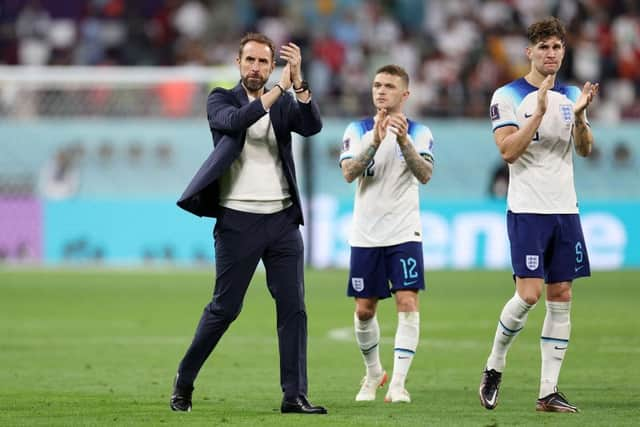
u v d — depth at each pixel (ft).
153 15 338.54
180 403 91.76
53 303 193.57
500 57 326.44
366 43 328.08
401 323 98.84
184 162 265.13
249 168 89.71
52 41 332.60
